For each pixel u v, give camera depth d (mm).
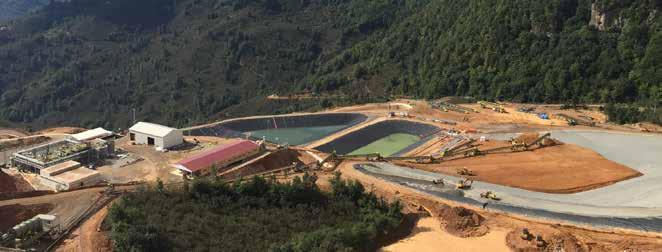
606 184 113938
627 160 129875
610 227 91000
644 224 92125
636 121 165375
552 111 182000
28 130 190750
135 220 78875
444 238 88125
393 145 162125
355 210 93250
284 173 119188
